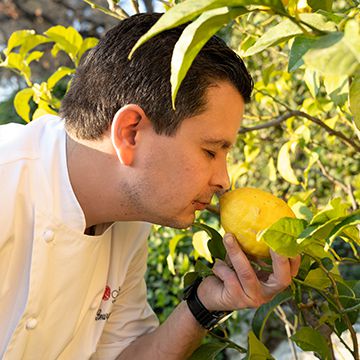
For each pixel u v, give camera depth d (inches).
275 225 39.1
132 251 61.1
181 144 46.8
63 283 53.6
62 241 52.7
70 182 52.0
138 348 60.5
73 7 305.6
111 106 48.6
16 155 52.9
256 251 47.1
